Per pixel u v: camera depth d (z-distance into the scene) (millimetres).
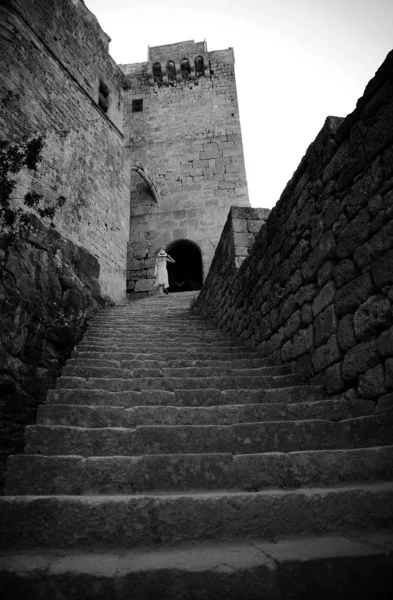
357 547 1626
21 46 9430
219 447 2557
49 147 9703
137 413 2975
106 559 1597
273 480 2182
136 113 18672
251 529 1834
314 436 2592
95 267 9414
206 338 6168
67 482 2137
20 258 6105
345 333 3180
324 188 3684
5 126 8484
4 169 5781
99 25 13539
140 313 8836
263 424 2625
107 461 2201
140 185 17062
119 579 1437
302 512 1878
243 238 6535
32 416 5613
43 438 2531
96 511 1829
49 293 6430
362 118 3127
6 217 5875
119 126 13922
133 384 3795
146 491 2129
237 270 6293
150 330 6816
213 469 2195
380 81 2893
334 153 3549
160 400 3381
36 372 5820
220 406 3018
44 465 2170
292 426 2617
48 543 1760
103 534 1788
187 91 18750
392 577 1499
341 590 1457
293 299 4191
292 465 2223
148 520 1826
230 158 17078
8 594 1407
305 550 1614
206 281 8562
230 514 1860
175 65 18969
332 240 3459
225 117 17906
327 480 2191
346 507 1901
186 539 1801
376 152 2930
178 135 17875
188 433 2588
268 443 2570
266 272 5043
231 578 1457
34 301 6055
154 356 5012
